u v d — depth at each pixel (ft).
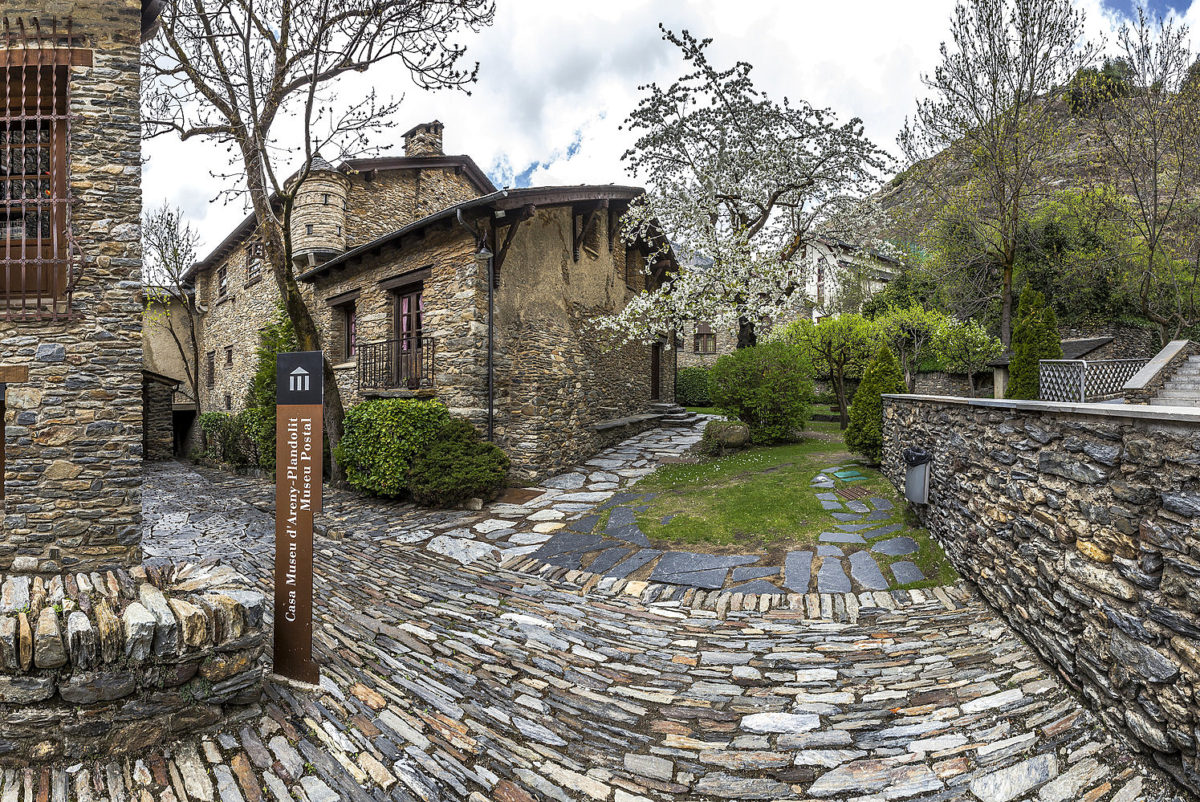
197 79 23.25
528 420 30.09
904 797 7.51
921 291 59.52
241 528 23.66
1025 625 11.18
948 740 8.54
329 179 38.68
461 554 19.51
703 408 67.05
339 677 10.58
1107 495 8.37
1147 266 41.83
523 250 32.09
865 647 11.84
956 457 15.24
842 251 49.70
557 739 9.07
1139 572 7.57
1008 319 42.55
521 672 11.23
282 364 10.40
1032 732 8.45
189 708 8.66
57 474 13.71
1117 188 48.11
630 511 22.88
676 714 9.77
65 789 7.50
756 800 7.64
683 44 35.91
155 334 68.54
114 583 10.73
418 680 10.73
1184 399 26.14
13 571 13.44
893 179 50.06
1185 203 41.47
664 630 13.25
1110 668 8.24
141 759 8.16
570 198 32.35
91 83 13.83
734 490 24.03
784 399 35.47
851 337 40.50
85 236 13.80
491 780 8.01
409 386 31.68
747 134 38.93
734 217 41.32
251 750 8.43
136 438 14.26
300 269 40.63
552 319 33.76
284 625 10.40
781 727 9.26
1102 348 51.16
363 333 35.68
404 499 27.96
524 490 28.35
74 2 13.78
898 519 19.17
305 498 10.19
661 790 7.89
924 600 13.97
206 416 56.70
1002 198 41.16
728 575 16.16
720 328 38.34
